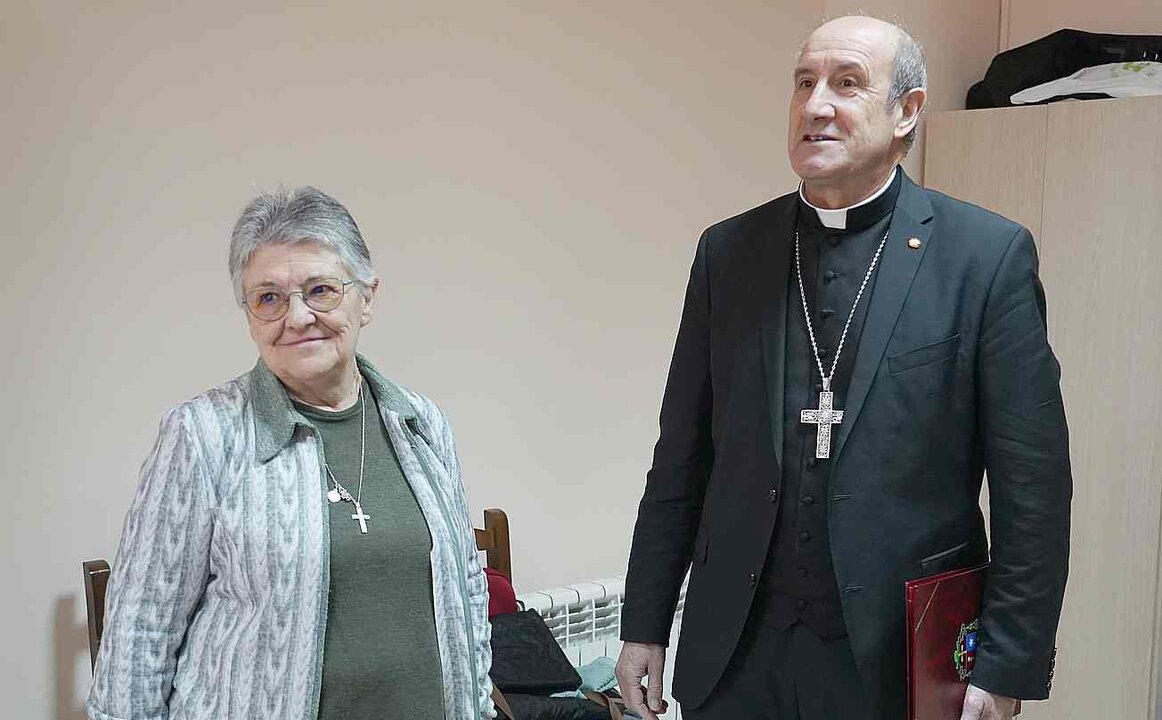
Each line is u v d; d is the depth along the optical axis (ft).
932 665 4.91
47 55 6.77
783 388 5.31
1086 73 11.10
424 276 8.57
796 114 5.14
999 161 11.48
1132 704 10.74
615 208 9.93
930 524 5.07
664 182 10.33
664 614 5.96
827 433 5.11
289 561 4.65
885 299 5.08
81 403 7.06
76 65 6.88
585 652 9.27
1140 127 10.42
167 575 4.58
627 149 9.97
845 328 5.19
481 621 5.69
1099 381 10.85
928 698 4.89
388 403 5.31
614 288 10.00
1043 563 4.91
